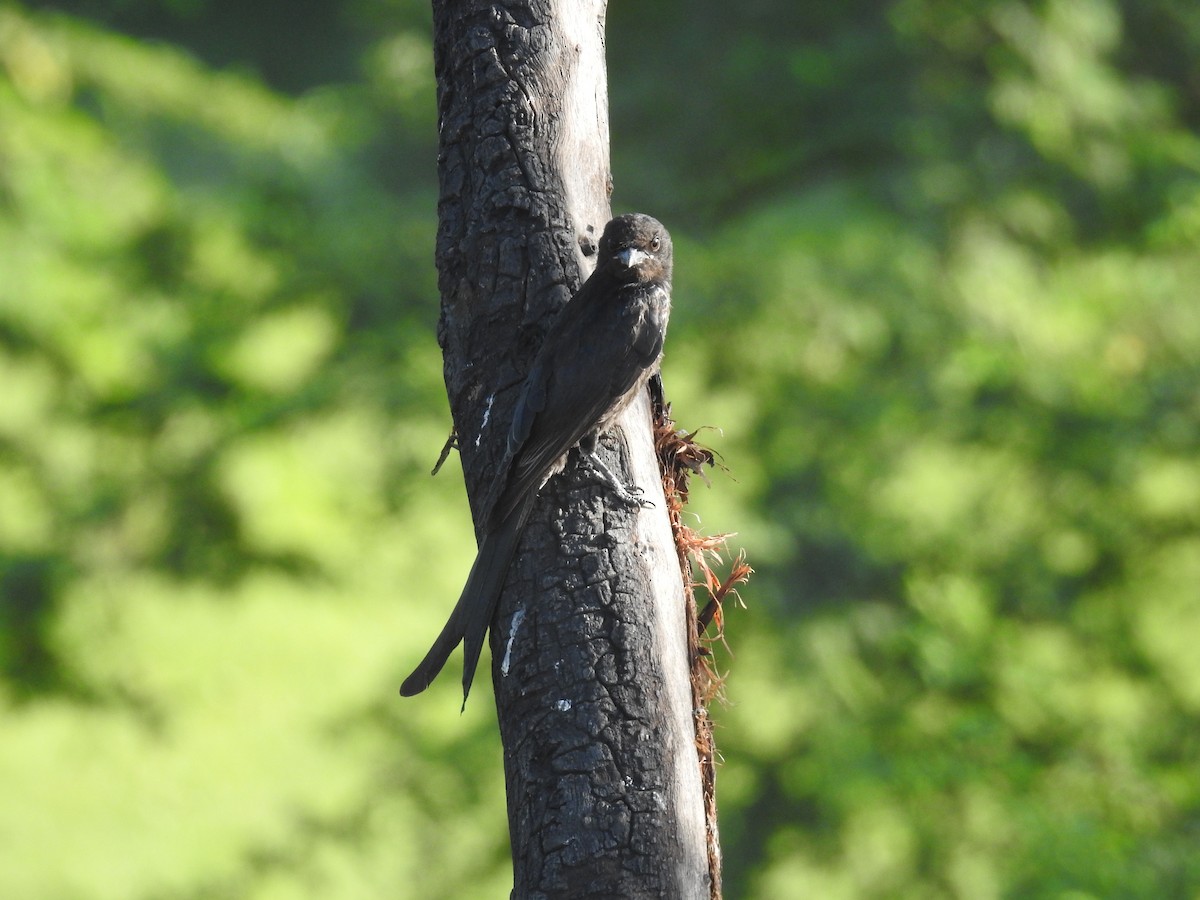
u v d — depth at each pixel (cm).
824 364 1460
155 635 1571
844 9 1642
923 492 1462
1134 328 1512
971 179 1514
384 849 1484
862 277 1434
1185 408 1455
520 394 489
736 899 1377
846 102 1588
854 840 1377
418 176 1830
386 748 1535
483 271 500
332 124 1942
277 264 1639
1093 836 1309
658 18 1700
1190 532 1501
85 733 1557
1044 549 1473
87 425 1623
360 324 1584
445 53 511
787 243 1462
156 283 1695
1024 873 1304
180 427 1587
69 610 1551
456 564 1584
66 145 1678
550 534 470
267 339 1584
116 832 1500
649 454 512
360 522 1611
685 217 1658
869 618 1384
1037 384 1442
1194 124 1711
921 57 1560
